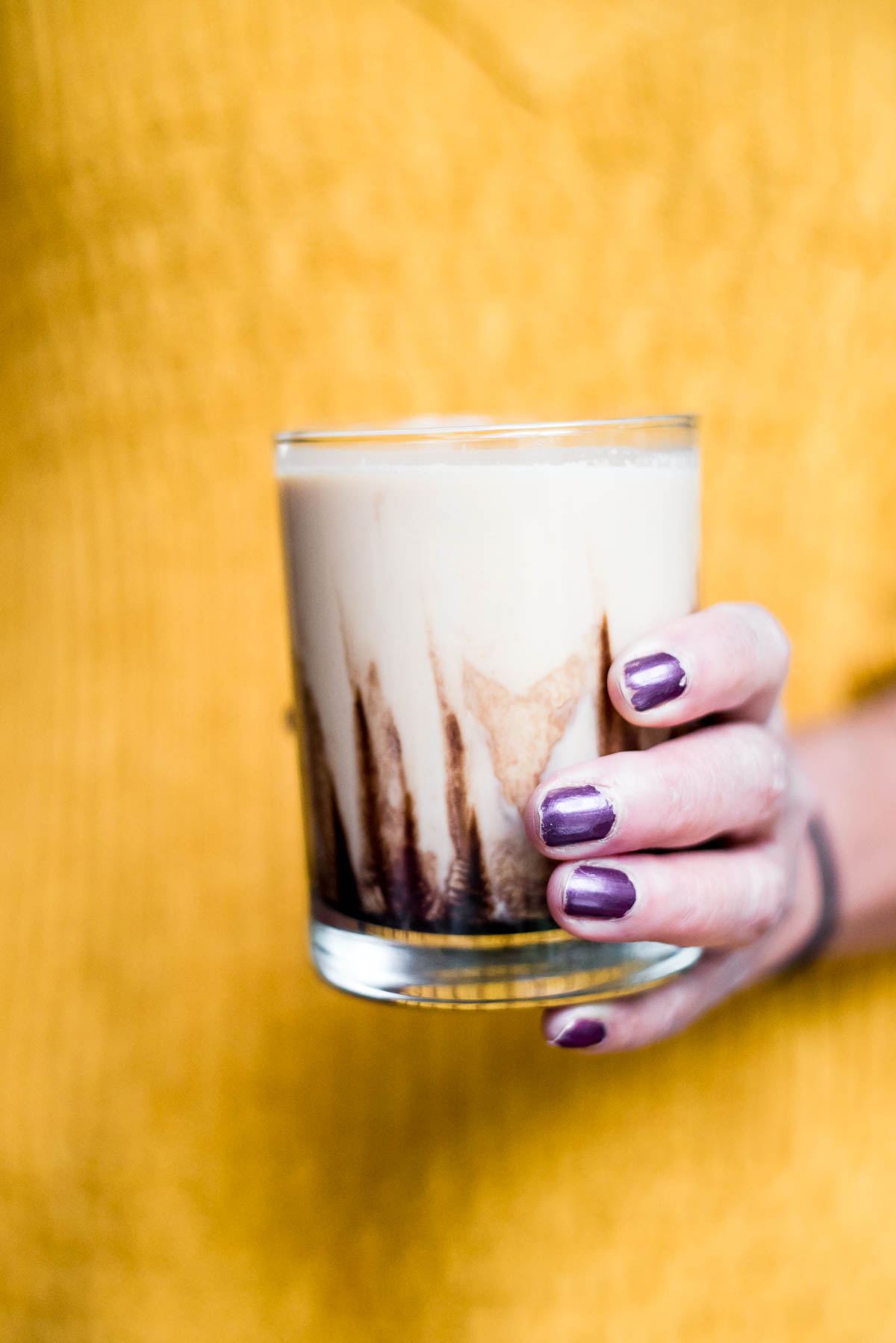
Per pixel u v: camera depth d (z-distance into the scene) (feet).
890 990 1.94
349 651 1.07
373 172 1.74
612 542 1.05
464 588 1.03
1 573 1.87
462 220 1.77
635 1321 1.96
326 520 1.06
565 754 1.05
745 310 1.82
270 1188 1.91
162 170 1.72
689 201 1.78
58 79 1.70
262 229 1.75
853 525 1.89
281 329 1.78
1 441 1.85
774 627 1.13
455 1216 1.91
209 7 1.68
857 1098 1.96
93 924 1.90
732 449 1.86
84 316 1.77
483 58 1.71
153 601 1.84
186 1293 1.95
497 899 1.07
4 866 1.92
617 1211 1.94
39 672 1.87
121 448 1.80
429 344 1.81
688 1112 1.93
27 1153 1.95
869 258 1.81
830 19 1.72
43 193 1.74
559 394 1.84
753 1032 1.93
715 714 1.16
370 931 1.09
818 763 1.56
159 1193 1.93
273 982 1.88
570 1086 1.90
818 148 1.76
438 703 1.05
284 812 1.86
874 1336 2.02
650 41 1.72
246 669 1.84
